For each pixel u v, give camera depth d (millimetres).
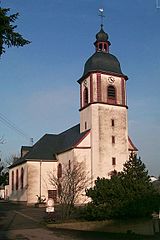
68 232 23844
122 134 46156
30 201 48406
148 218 24750
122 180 25781
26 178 49688
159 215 26969
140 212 24016
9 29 12586
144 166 26734
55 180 41875
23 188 50812
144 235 23828
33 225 26578
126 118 47000
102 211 24859
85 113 47344
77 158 44656
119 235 23281
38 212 36062
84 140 45312
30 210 38719
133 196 24734
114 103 46750
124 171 27047
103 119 45625
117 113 46562
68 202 29750
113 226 24578
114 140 45594
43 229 24734
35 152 51188
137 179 25969
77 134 49219
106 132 45375
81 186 37062
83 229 25125
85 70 48562
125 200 24562
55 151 51875
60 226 25656
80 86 49344
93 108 45812
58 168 50000
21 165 52875
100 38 49625
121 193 24969
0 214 34250
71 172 40031
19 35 12867
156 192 25797
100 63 47500
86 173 43969
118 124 46250
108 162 44562
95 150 44531
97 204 25547
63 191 31953
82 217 27047
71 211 28891
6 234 22250
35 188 49062
